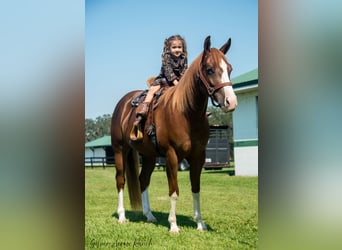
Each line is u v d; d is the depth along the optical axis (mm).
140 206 4273
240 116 8164
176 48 3900
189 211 4395
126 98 4613
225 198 4852
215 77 3102
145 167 4273
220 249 3227
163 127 3561
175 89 3561
